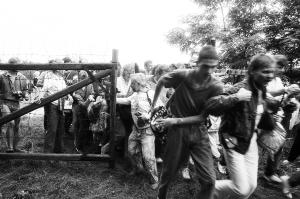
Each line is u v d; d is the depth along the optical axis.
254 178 3.34
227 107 3.15
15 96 5.61
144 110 4.52
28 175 4.77
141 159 4.89
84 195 4.32
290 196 4.42
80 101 5.68
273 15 9.97
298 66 9.57
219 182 3.37
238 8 10.27
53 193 4.35
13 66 4.88
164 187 3.55
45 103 4.94
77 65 4.86
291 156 4.74
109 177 4.81
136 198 4.29
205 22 10.83
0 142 6.13
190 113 3.40
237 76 5.93
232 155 3.27
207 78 3.31
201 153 3.39
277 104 3.57
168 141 3.46
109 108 5.32
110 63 4.87
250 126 3.24
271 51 9.86
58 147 5.67
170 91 4.99
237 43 9.52
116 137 5.35
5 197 4.23
